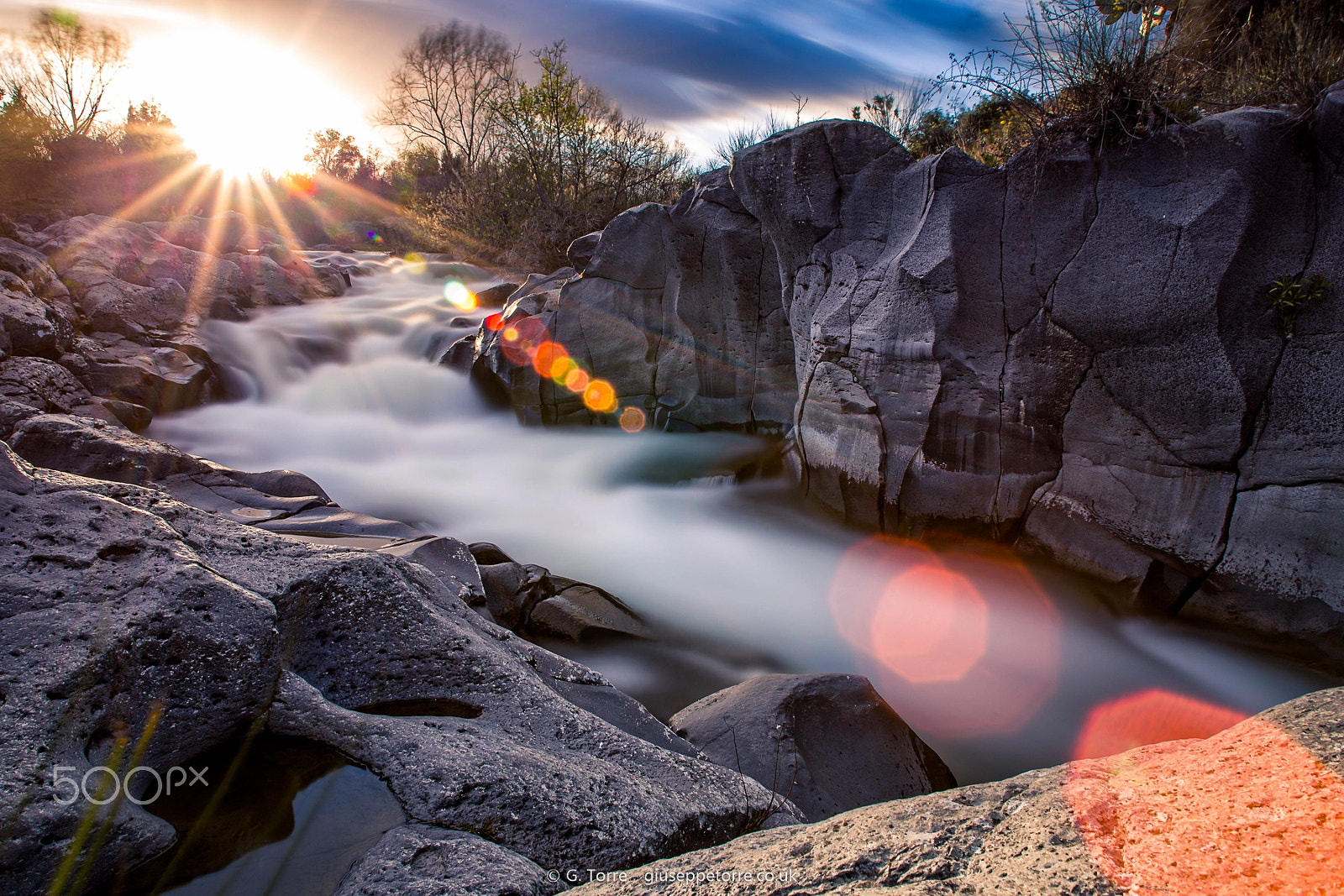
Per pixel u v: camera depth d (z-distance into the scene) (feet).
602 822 5.90
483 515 21.86
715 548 20.02
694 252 25.68
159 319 33.17
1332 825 3.29
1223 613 14.25
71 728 5.37
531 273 45.65
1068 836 3.76
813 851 4.62
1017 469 16.69
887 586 17.71
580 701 8.61
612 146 45.78
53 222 41.93
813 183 19.47
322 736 6.23
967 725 12.95
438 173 73.77
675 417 27.04
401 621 7.66
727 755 9.53
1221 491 14.26
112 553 6.68
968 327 16.67
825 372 19.74
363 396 31.86
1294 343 13.51
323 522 13.92
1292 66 14.65
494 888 4.77
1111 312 15.10
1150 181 14.62
